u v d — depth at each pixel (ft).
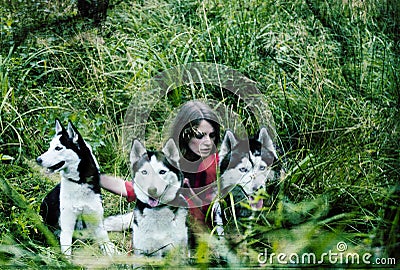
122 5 18.56
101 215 9.98
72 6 16.85
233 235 9.01
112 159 12.35
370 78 15.06
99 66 15.21
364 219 9.92
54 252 9.72
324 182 10.98
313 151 11.76
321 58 15.71
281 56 15.87
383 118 12.77
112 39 16.74
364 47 16.37
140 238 9.14
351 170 11.39
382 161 11.27
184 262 8.61
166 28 17.25
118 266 9.11
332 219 9.15
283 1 18.53
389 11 16.96
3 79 14.10
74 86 14.55
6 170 12.15
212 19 17.61
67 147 9.68
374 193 10.52
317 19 17.47
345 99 14.17
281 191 9.89
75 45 16.11
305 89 14.37
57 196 10.28
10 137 13.11
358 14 17.48
